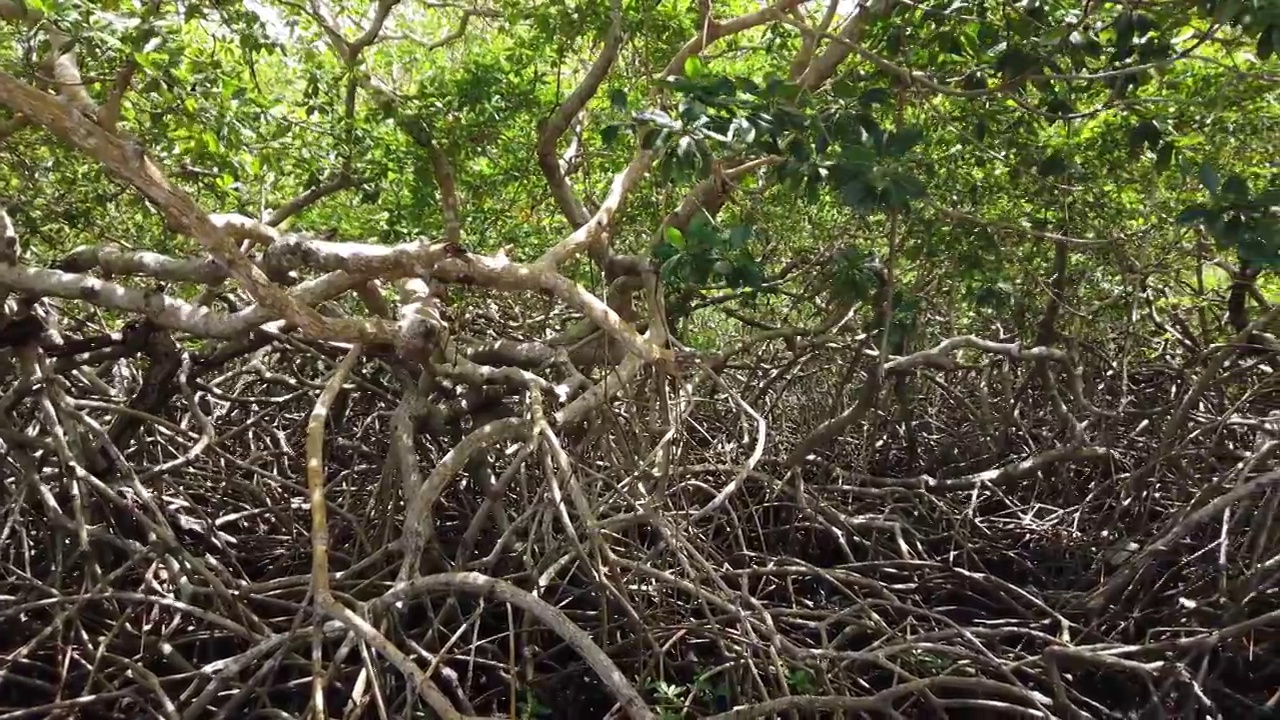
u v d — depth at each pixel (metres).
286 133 6.32
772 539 6.09
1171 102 5.45
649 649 4.59
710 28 5.55
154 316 4.43
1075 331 6.91
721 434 6.47
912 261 6.40
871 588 5.11
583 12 5.70
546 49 6.93
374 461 6.16
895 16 5.62
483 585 3.46
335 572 5.42
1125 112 5.93
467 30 8.39
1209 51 6.39
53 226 7.00
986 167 6.16
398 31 8.18
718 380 5.14
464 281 4.34
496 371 4.69
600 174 7.36
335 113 6.45
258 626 4.45
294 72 8.00
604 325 4.49
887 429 7.14
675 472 5.24
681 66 5.55
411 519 4.10
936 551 6.31
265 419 6.48
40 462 5.27
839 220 6.56
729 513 5.67
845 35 5.44
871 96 4.45
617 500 4.84
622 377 4.75
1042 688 4.71
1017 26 5.10
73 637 4.59
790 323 7.41
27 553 4.82
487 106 6.23
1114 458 6.30
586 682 5.00
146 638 4.55
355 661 4.48
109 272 4.63
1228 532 4.87
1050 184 5.82
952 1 5.30
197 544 5.70
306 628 4.04
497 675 4.91
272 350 6.44
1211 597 4.84
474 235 6.94
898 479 6.59
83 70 5.13
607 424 4.93
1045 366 6.45
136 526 5.27
